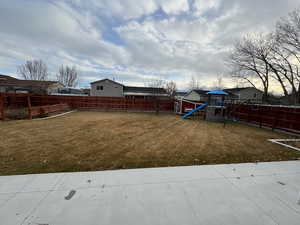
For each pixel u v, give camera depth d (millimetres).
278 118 7914
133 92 29828
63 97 15648
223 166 3207
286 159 3740
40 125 7414
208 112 10992
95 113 13594
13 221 1608
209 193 2227
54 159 3389
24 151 3861
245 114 10461
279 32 14695
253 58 17859
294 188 2406
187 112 13477
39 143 4574
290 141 5641
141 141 5078
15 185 2295
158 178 2633
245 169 3074
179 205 1945
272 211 1872
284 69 15938
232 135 6516
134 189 2277
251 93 31688
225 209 1893
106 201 1980
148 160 3475
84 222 1624
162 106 16391
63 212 1759
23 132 5957
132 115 12930
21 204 1877
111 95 27719
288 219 1743
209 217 1750
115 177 2627
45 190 2186
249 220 1719
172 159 3574
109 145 4547
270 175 2824
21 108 12922
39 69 32406
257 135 6699
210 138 5816
